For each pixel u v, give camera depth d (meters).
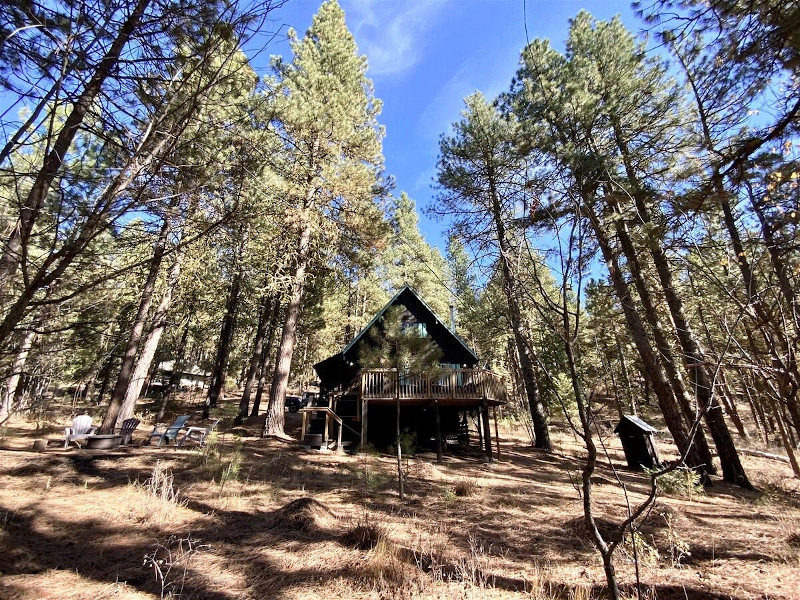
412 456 13.55
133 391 13.35
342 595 3.75
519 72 13.02
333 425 16.20
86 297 2.81
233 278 15.66
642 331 10.73
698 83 3.60
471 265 6.41
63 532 4.94
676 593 3.84
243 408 18.89
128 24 2.35
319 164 13.15
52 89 2.09
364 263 15.87
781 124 2.93
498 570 4.45
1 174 2.17
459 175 14.62
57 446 10.20
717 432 11.70
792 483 11.73
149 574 4.02
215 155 2.83
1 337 1.99
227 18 2.29
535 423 17.08
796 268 2.94
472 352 16.59
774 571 4.36
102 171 2.71
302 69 14.49
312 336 24.80
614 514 6.71
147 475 7.64
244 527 5.47
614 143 9.39
